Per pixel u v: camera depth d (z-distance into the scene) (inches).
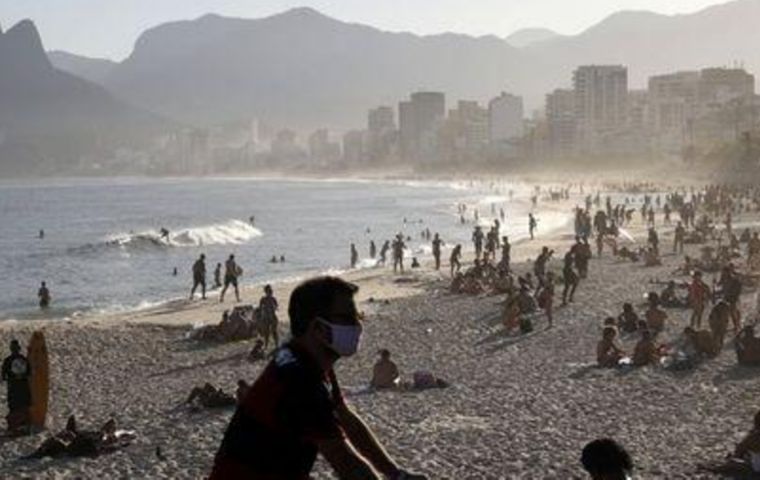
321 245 3617.1
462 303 1699.1
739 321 1226.6
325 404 150.3
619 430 762.2
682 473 628.1
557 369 1050.7
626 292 1743.4
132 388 1051.9
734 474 622.5
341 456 148.6
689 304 1502.2
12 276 2731.3
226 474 152.1
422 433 769.6
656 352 1053.2
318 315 153.7
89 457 730.8
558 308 1560.0
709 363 1043.9
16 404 820.0
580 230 2974.9
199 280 1943.9
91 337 1417.3
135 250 3422.7
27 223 5762.8
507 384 975.0
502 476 639.8
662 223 3971.5
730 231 2997.0
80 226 5433.1
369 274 2336.4
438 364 1119.6
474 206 6333.7
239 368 1169.4
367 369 1099.3
